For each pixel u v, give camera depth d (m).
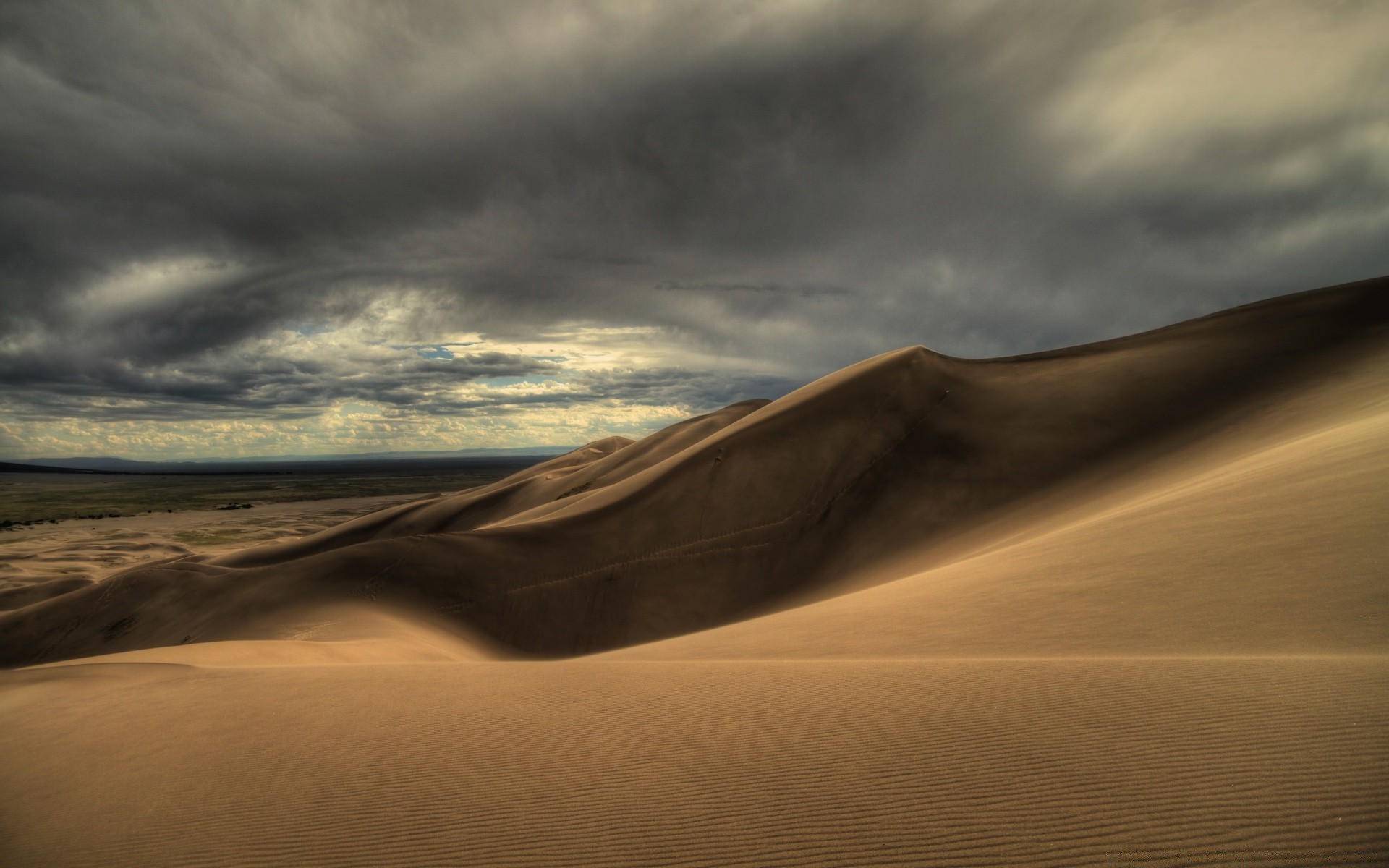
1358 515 12.37
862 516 40.53
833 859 4.73
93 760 7.68
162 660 16.02
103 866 5.52
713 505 45.38
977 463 40.28
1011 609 13.21
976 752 6.02
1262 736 5.60
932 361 54.31
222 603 39.41
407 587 38.97
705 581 39.62
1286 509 13.95
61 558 84.19
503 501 93.25
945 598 15.40
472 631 36.09
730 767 6.23
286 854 5.43
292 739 7.83
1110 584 13.15
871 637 13.33
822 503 43.00
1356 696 6.07
